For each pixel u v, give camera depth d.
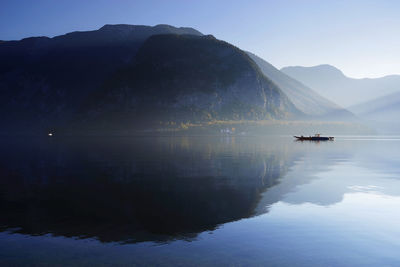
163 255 16.42
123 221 22.30
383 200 28.09
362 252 16.69
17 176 43.22
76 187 34.94
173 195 30.50
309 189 33.31
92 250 17.12
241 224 21.41
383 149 102.81
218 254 16.50
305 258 16.00
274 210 24.84
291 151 92.12
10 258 16.14
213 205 26.61
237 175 43.69
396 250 16.91
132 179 40.31
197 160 64.50
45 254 16.64
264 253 16.59
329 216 23.08
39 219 22.83
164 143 142.25
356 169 50.12
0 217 23.33
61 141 170.12
